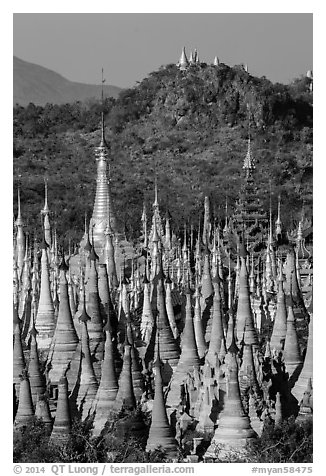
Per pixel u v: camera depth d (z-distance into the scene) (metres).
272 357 98.75
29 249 152.62
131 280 129.38
